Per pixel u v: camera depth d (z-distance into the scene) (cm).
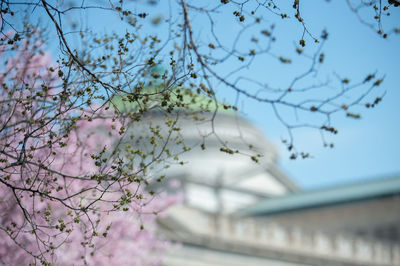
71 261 1217
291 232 3800
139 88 812
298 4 703
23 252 1150
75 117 909
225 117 4369
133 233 1308
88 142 1159
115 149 883
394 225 4981
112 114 1015
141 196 881
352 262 4191
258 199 5316
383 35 715
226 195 4831
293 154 788
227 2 718
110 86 800
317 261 3906
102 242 1266
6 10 819
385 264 4444
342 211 5181
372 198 5053
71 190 1141
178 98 789
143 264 1470
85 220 1177
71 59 832
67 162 1135
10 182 1103
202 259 3034
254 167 5028
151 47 896
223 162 4609
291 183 5628
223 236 3197
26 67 1082
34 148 873
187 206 3070
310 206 5203
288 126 770
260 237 3528
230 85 760
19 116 1046
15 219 1124
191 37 749
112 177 862
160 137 885
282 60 730
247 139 4797
